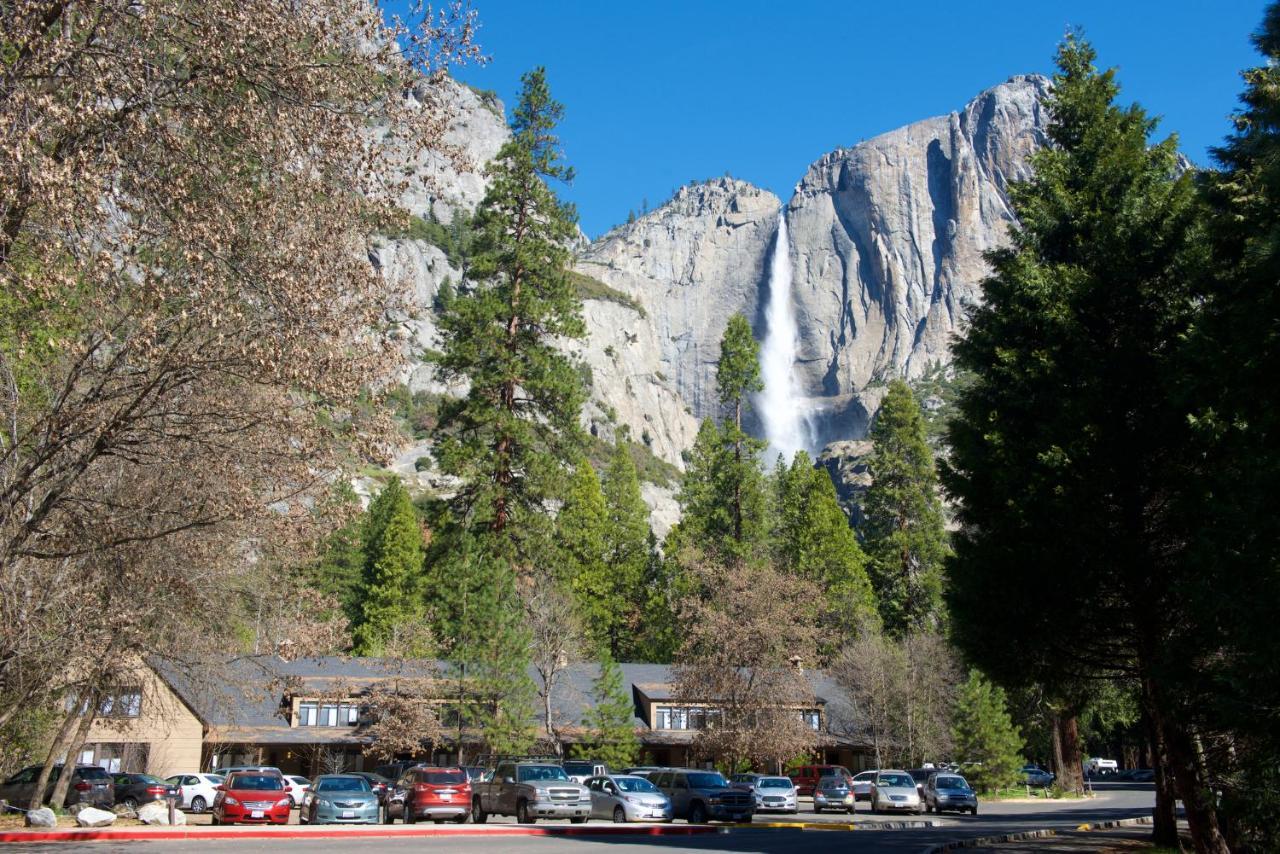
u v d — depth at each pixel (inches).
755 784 1531.7
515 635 1707.7
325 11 573.3
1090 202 842.8
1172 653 681.6
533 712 1720.0
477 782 1264.8
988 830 1152.8
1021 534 779.4
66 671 824.3
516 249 2026.3
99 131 534.9
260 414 606.5
